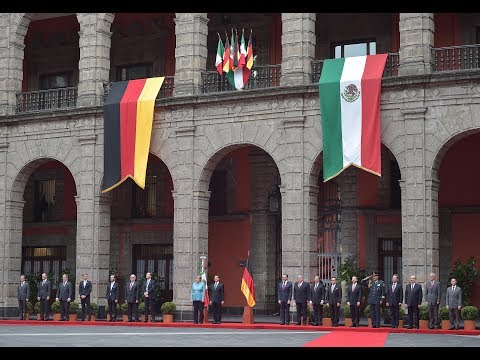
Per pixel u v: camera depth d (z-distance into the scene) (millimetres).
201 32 40281
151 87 40469
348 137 35844
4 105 44281
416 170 35094
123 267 46875
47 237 49094
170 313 38281
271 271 43375
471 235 39531
